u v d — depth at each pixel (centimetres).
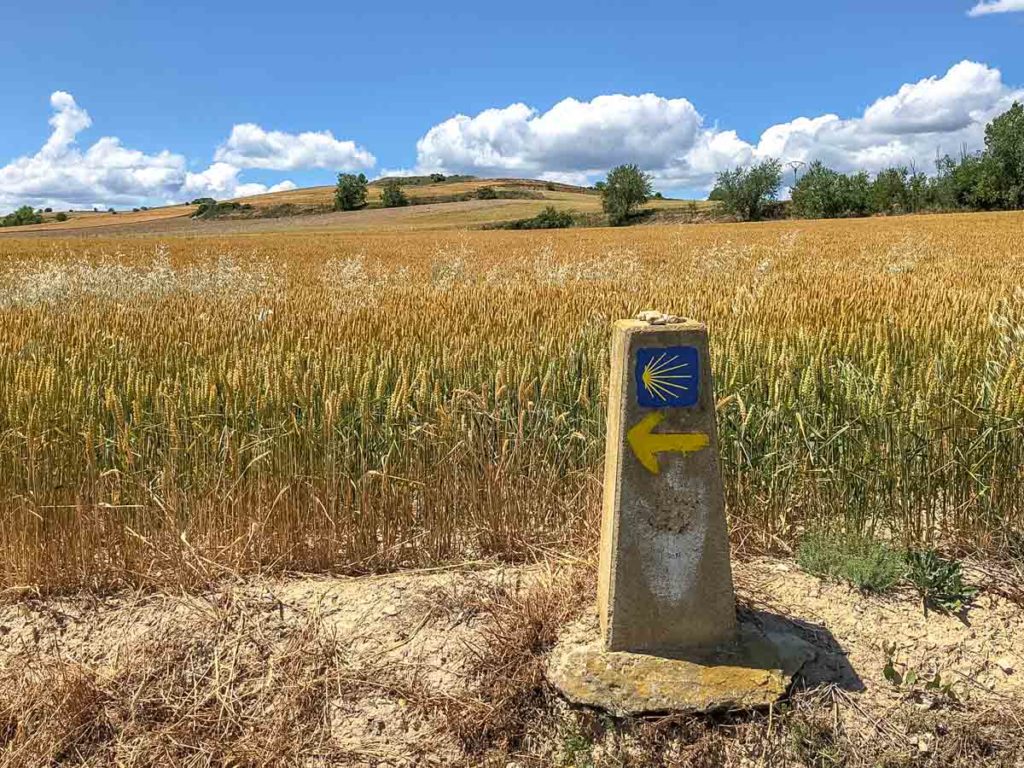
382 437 473
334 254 3281
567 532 461
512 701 325
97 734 334
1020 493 442
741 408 456
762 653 330
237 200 14838
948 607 368
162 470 446
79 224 12006
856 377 490
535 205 12350
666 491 323
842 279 1348
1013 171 8294
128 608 405
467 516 470
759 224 6253
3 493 448
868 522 461
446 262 2158
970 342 551
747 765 299
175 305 1159
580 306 927
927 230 3941
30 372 507
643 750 303
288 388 473
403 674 348
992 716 312
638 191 10406
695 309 829
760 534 446
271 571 434
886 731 307
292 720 333
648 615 329
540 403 512
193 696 346
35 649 379
